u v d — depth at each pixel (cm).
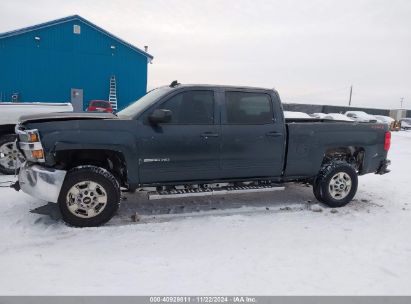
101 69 2589
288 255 409
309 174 590
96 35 2542
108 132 475
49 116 488
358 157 635
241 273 362
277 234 471
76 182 466
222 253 409
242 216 538
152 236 452
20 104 767
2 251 398
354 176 605
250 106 548
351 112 3328
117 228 472
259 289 333
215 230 479
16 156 744
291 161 571
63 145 456
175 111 511
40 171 458
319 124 584
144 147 491
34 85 2436
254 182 574
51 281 334
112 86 2600
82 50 2523
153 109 500
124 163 493
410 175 930
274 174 569
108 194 478
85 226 474
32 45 2397
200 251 412
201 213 550
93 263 374
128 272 357
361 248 435
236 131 533
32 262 372
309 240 455
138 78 2684
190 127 511
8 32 2312
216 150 525
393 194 718
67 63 2500
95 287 326
